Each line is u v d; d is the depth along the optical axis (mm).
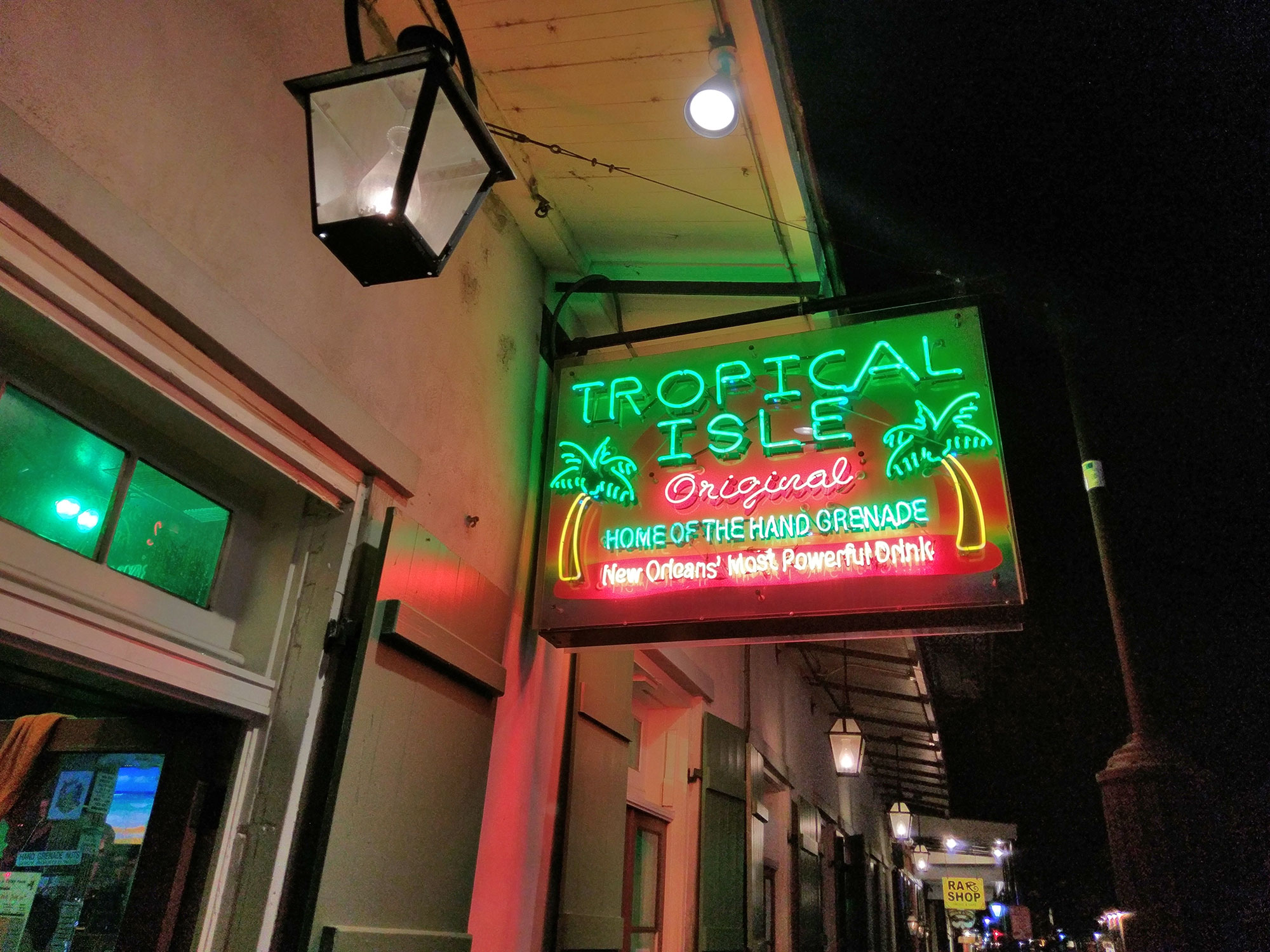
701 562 3305
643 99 3311
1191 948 3879
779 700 8695
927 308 3635
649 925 4891
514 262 3902
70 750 2369
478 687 2988
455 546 3111
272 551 2525
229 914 2113
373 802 2330
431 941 2484
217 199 2154
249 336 2150
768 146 3520
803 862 8664
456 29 1962
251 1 2338
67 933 2158
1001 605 2951
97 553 2029
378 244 1767
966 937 27578
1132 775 4207
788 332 4852
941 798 17297
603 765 4051
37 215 1667
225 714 2264
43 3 1734
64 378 1951
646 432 3666
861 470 3314
